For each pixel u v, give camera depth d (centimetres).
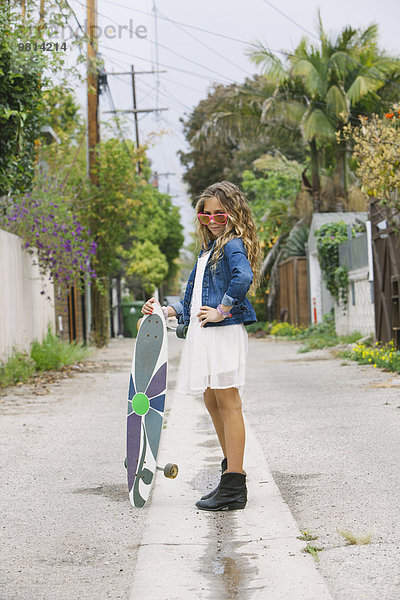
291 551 360
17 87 1048
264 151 4394
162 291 6681
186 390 456
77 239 1562
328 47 2581
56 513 449
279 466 548
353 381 1098
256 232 466
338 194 2769
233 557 356
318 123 2547
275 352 1998
